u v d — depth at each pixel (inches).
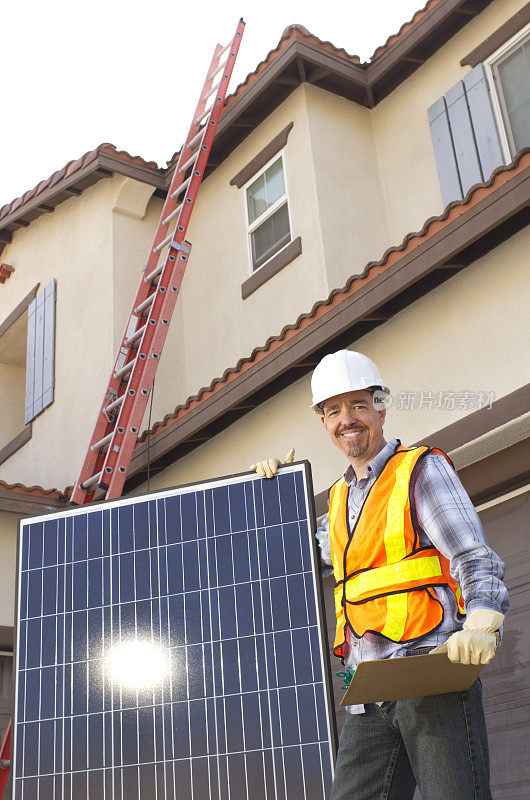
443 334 215.5
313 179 323.3
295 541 122.3
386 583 91.0
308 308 309.3
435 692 85.2
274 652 116.8
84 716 122.5
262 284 334.3
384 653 89.0
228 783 111.5
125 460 251.9
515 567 185.6
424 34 324.8
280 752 110.7
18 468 389.7
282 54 332.5
